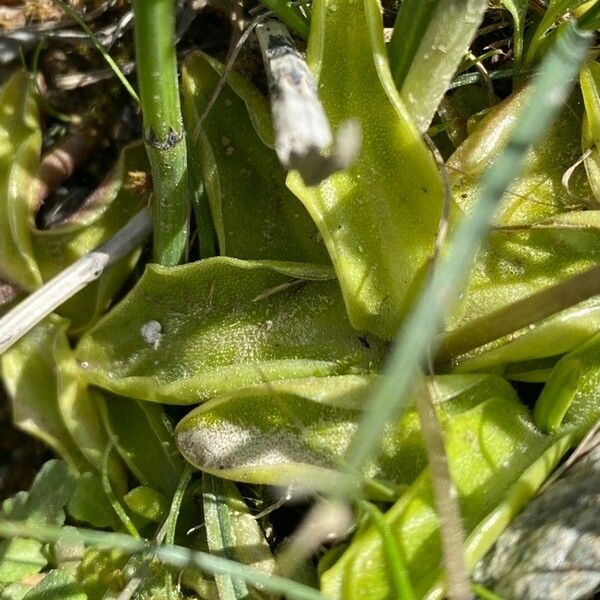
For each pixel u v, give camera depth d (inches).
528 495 6.6
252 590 6.8
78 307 7.3
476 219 5.4
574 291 6.4
